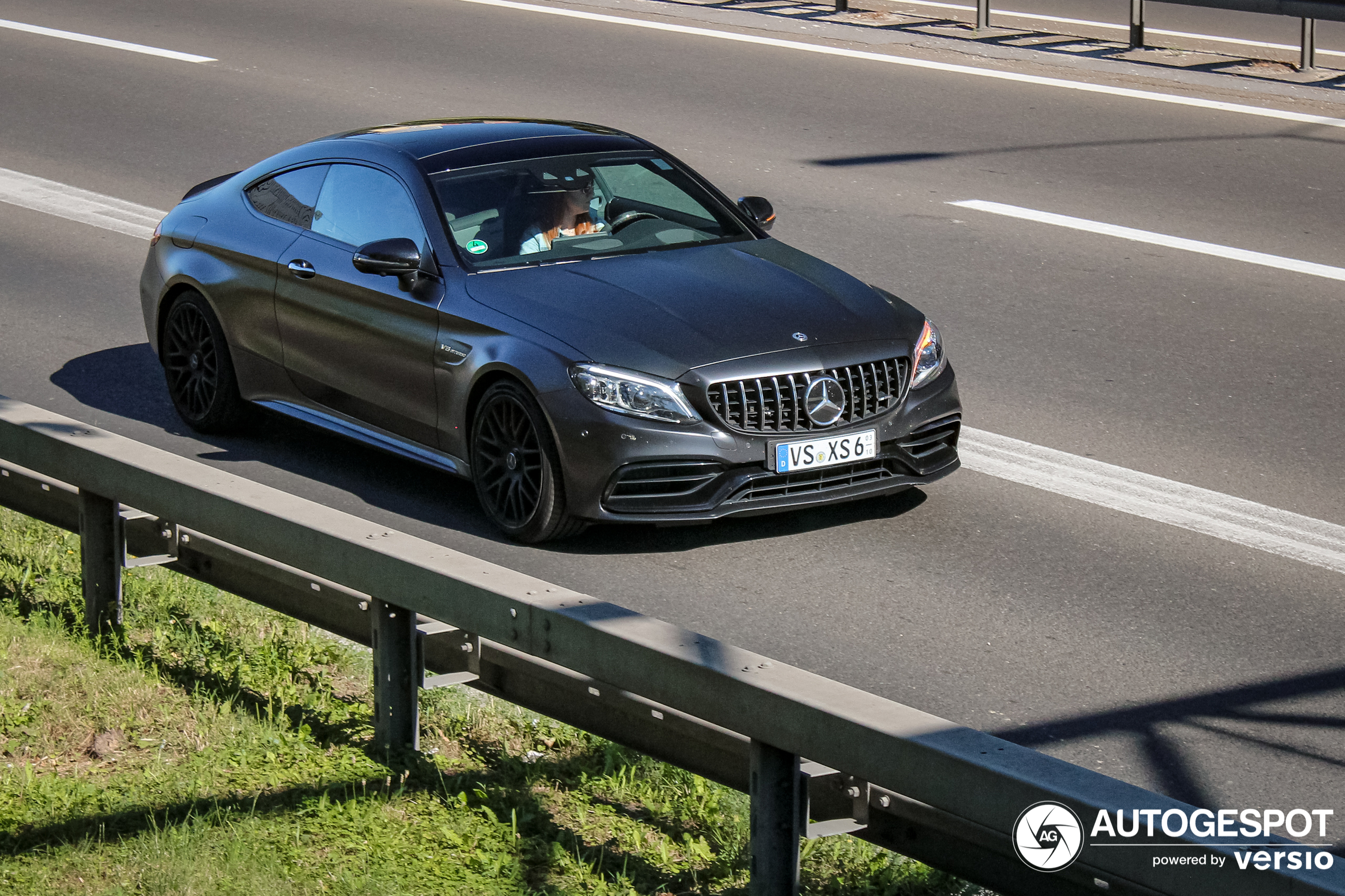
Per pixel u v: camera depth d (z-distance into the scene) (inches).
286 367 357.7
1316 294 473.7
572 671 206.7
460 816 215.0
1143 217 550.3
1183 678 255.1
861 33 845.2
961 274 495.2
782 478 300.8
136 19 928.9
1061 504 330.6
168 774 226.7
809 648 267.1
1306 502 330.6
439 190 340.8
